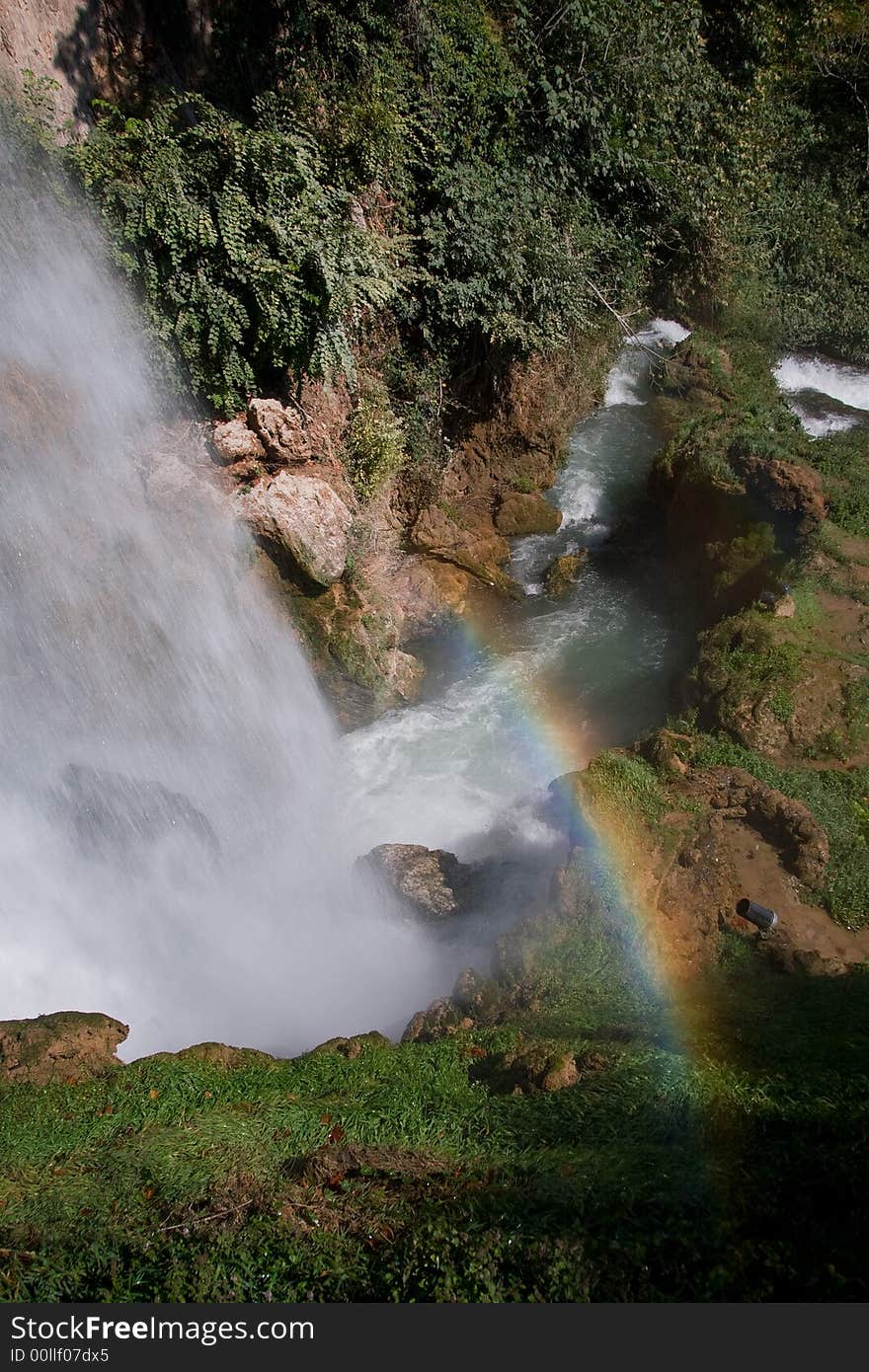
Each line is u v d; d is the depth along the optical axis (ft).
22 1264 16.62
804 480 43.91
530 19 56.39
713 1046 21.77
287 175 43.04
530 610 50.37
